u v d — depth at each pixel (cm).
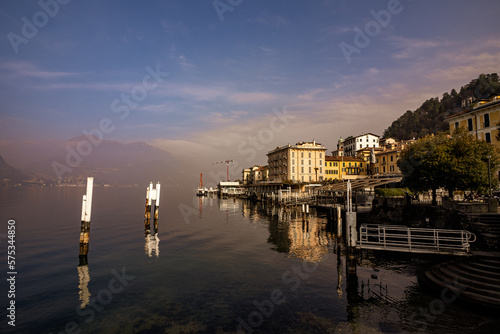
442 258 1834
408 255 2031
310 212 5075
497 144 3931
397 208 2617
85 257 2091
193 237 2983
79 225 3709
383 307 1248
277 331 1071
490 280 1223
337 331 1064
